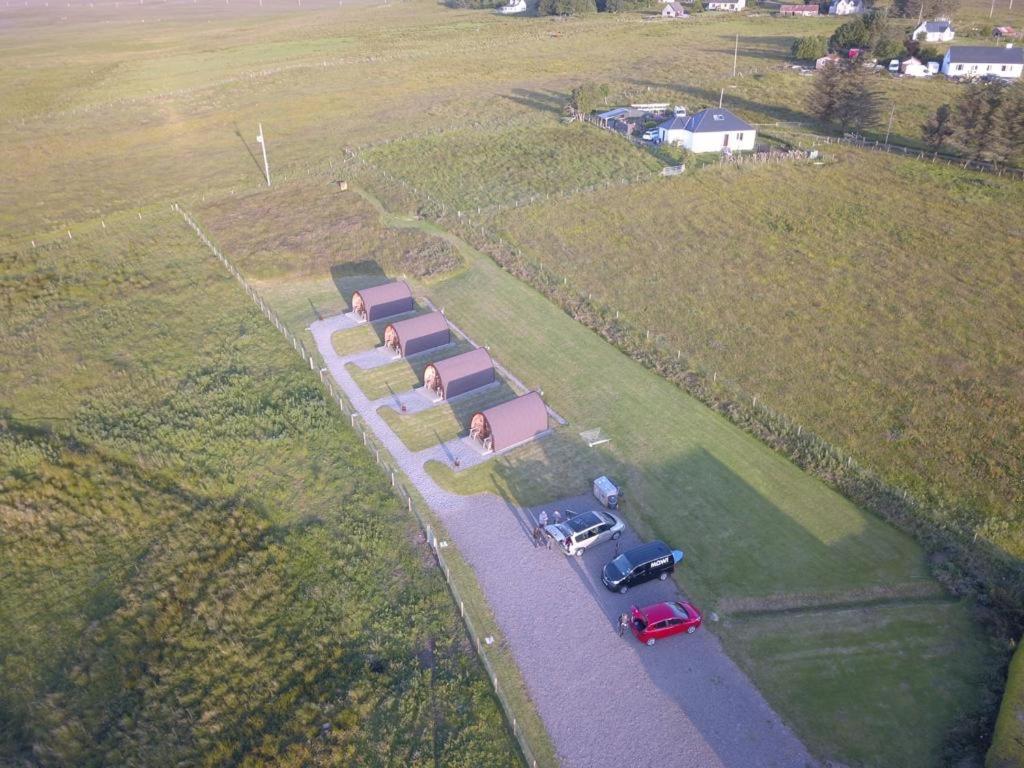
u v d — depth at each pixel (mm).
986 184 74375
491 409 40656
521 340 51969
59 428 46000
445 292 59406
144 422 45562
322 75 139500
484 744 25859
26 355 54406
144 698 28766
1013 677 26578
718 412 43688
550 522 35531
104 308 60281
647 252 63969
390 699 27688
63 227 77062
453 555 34031
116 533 37438
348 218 74812
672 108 102438
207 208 80312
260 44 176500
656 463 39688
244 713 27953
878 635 29594
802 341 50156
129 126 113062
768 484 38094
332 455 41438
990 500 36531
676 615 29438
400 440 42219
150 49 174750
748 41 155250
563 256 63938
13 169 95688
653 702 27031
